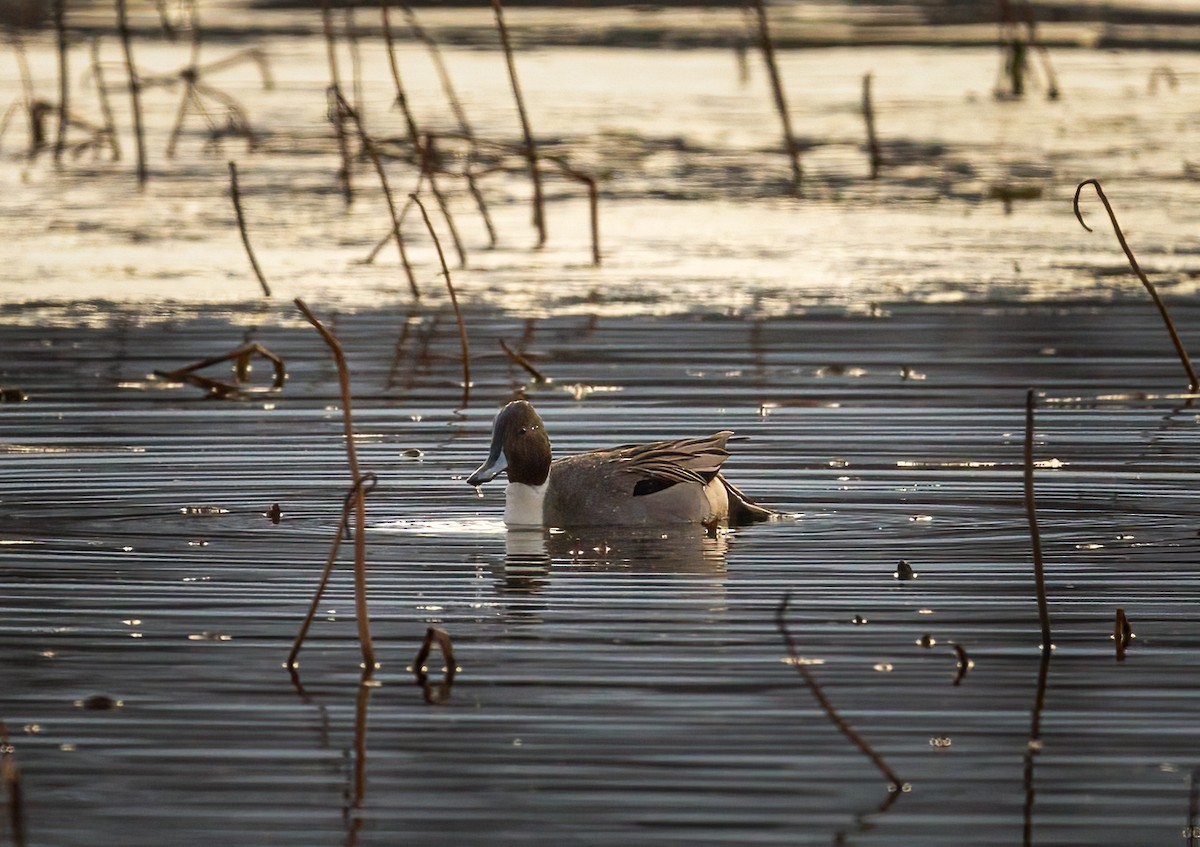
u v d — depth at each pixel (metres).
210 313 22.38
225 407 17.64
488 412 17.50
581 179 25.91
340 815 8.31
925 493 14.37
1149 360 19.48
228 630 10.98
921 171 33.34
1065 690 9.86
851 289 23.78
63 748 9.12
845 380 18.61
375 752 9.04
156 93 41.25
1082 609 11.30
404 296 23.53
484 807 8.37
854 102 41.16
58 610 11.32
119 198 30.70
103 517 13.63
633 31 52.41
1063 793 8.53
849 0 59.69
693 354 20.02
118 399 17.92
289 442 16.20
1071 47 49.31
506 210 30.44
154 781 8.73
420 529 13.57
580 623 11.09
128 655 10.50
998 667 10.23
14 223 28.25
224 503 14.14
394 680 10.08
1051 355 19.72
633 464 13.91
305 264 25.61
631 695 9.79
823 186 32.09
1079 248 26.45
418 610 11.41
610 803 8.40
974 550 12.73
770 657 10.41
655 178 32.97
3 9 49.47
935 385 18.33
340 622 11.14
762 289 23.86
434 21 53.50
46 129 37.56
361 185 32.53
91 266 25.17
